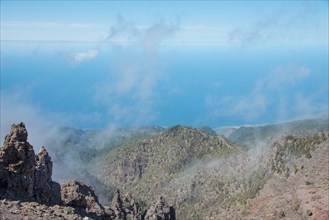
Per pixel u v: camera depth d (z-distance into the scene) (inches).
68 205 2319.1
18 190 1787.6
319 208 4990.2
